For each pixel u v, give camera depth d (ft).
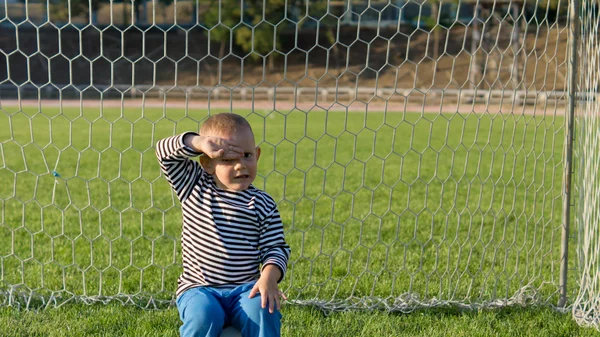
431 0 104.37
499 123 56.44
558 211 22.82
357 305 12.46
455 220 20.68
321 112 74.38
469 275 14.62
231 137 8.12
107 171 30.81
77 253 15.89
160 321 11.28
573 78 12.38
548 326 11.60
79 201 23.18
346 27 114.83
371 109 77.82
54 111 68.80
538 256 16.39
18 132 50.01
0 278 13.50
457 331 11.14
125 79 106.01
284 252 8.19
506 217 13.41
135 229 18.70
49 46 111.86
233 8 104.32
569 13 12.30
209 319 7.64
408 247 17.19
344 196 25.21
